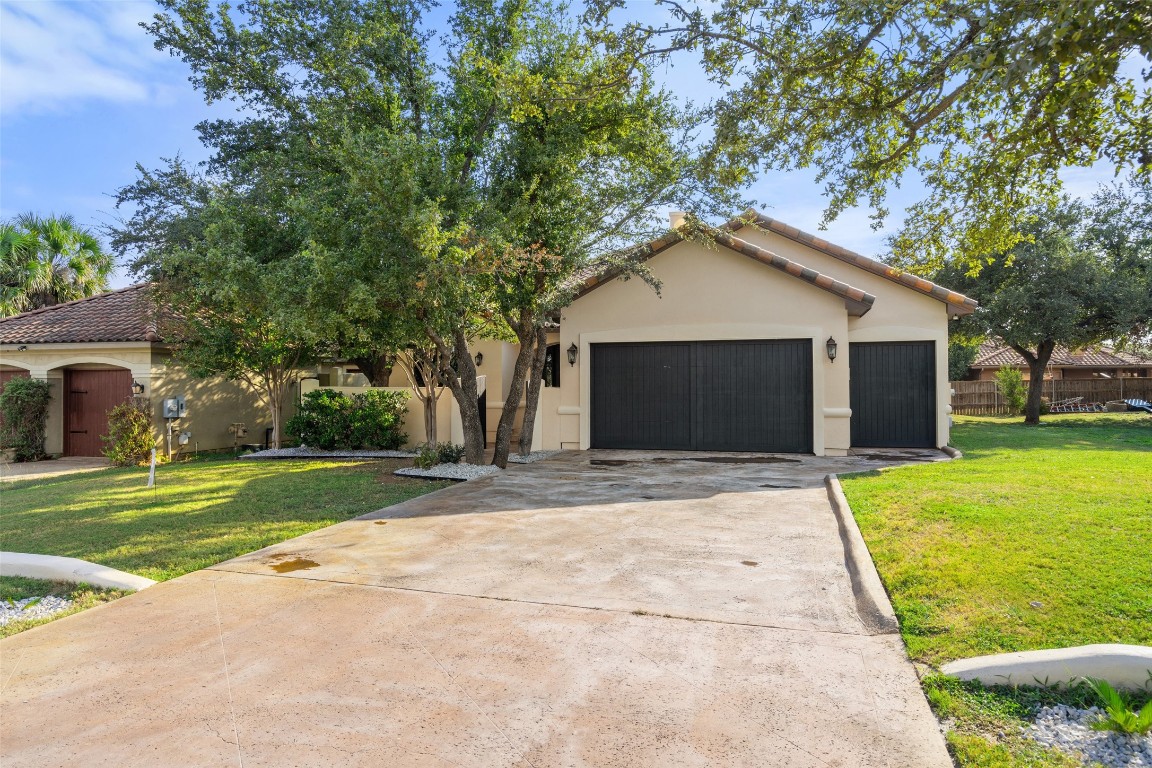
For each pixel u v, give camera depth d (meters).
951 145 7.91
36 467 16.20
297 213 10.31
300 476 11.94
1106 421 25.33
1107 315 22.69
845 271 16.28
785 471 11.59
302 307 9.56
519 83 8.78
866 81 7.42
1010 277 22.66
